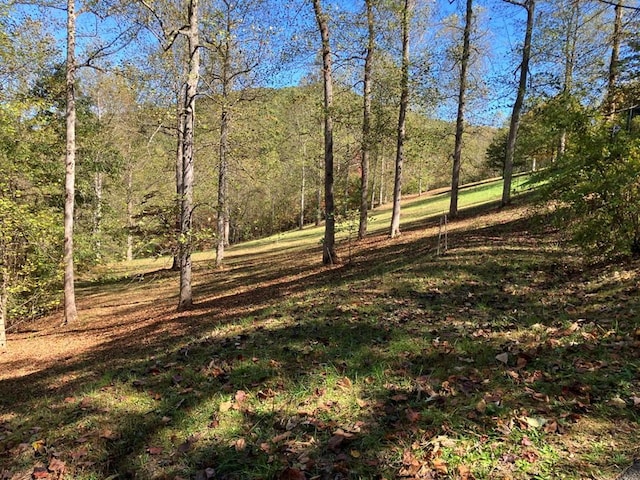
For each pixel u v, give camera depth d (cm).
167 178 2188
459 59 1608
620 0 1106
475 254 880
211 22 962
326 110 1244
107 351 838
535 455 257
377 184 4625
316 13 1168
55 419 421
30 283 1179
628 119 673
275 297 966
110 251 1684
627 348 373
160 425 364
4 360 966
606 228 605
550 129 707
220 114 1619
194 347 579
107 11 1106
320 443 302
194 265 2195
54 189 1373
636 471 232
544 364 372
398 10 1334
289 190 4009
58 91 1308
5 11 1079
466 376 371
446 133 1761
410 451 278
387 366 411
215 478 282
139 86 1104
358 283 818
